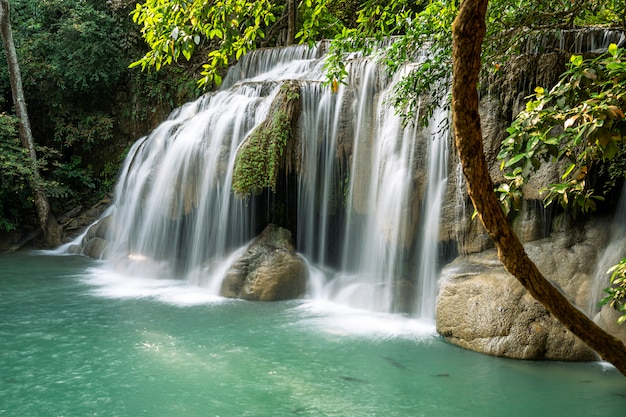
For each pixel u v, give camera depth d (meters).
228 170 10.99
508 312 7.09
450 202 8.51
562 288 7.28
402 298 8.96
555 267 7.45
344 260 10.38
